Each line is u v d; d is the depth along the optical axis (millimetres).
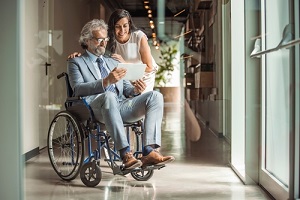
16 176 2248
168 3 5535
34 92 3678
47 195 2754
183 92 5355
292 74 2213
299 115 2207
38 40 3961
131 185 3045
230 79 3910
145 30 3562
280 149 2529
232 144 3512
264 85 2949
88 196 2760
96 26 3242
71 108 3107
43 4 4199
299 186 2244
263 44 2898
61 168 3109
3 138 2234
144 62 3410
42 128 3373
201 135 4680
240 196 2750
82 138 3023
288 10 2281
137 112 3029
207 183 3082
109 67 3227
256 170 3010
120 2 3484
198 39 5645
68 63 3180
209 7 5473
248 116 3016
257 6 2973
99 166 3025
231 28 3898
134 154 3027
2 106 2223
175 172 3377
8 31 2201
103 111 2973
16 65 2213
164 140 3703
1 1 2195
